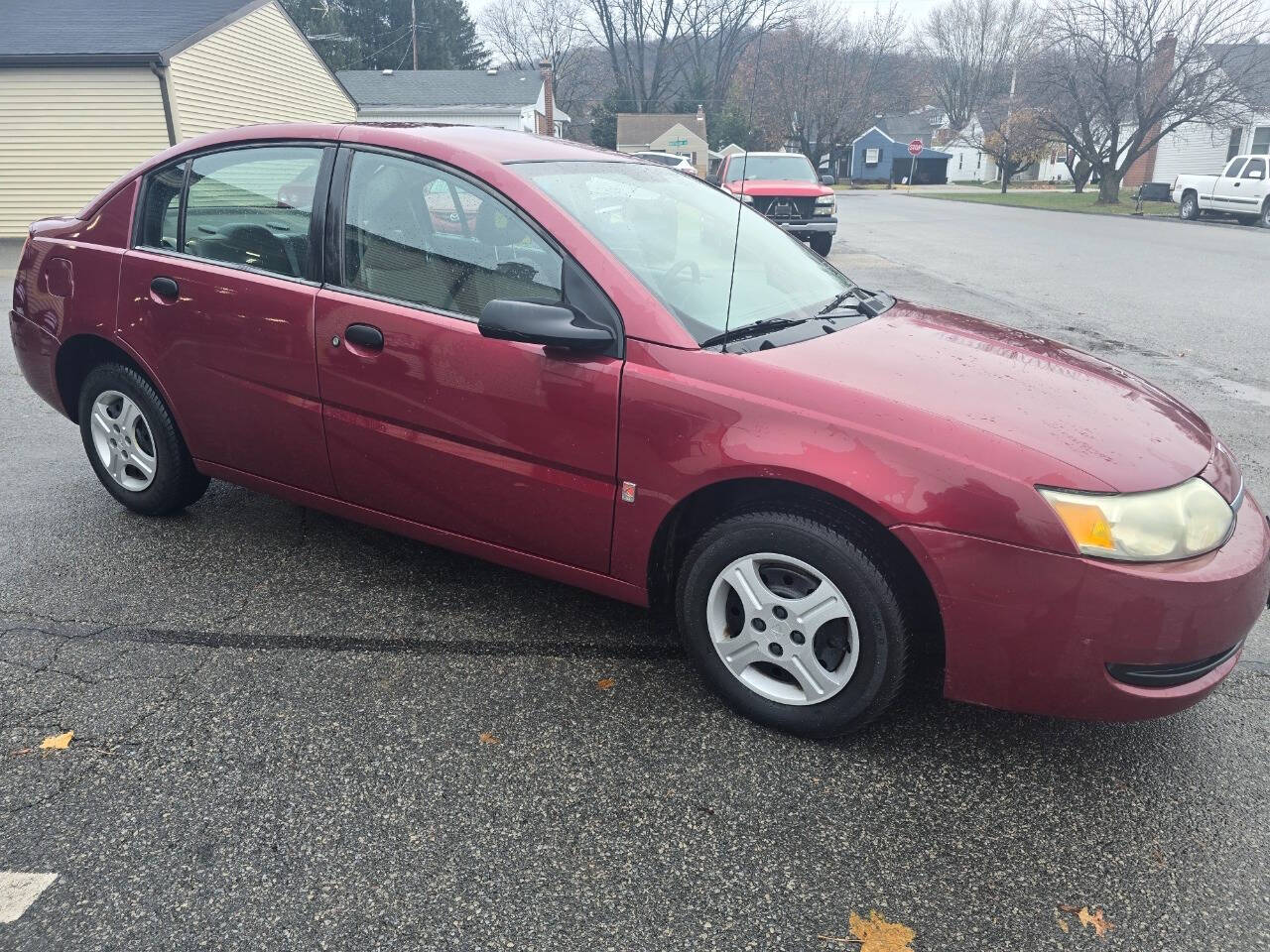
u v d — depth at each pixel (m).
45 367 3.82
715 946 1.89
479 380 2.75
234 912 1.95
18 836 2.14
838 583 2.37
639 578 2.69
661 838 2.19
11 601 3.22
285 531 3.85
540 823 2.23
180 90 14.39
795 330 2.77
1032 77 35.44
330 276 3.05
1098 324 8.68
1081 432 2.32
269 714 2.62
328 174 3.08
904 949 1.89
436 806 2.28
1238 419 5.64
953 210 30.12
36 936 1.87
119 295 3.52
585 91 77.75
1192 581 2.13
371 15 61.97
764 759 2.48
